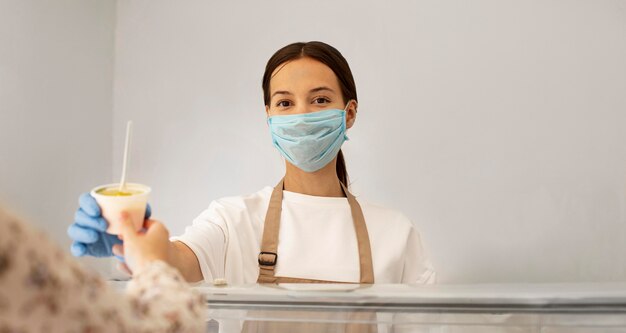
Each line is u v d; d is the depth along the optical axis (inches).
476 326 39.4
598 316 38.2
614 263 114.9
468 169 121.3
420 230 121.8
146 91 138.3
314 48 69.0
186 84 136.6
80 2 130.4
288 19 132.6
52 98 121.4
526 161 119.4
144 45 139.3
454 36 124.3
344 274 65.0
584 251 116.0
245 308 42.5
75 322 22.1
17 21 113.7
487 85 122.1
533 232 117.8
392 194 123.5
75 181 126.8
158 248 35.2
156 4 139.9
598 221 116.0
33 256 21.1
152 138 137.1
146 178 136.6
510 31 122.3
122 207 37.1
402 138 124.2
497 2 123.3
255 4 134.8
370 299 40.7
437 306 40.0
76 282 22.4
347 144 126.0
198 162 134.3
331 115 66.9
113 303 23.7
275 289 43.4
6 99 110.6
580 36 119.8
